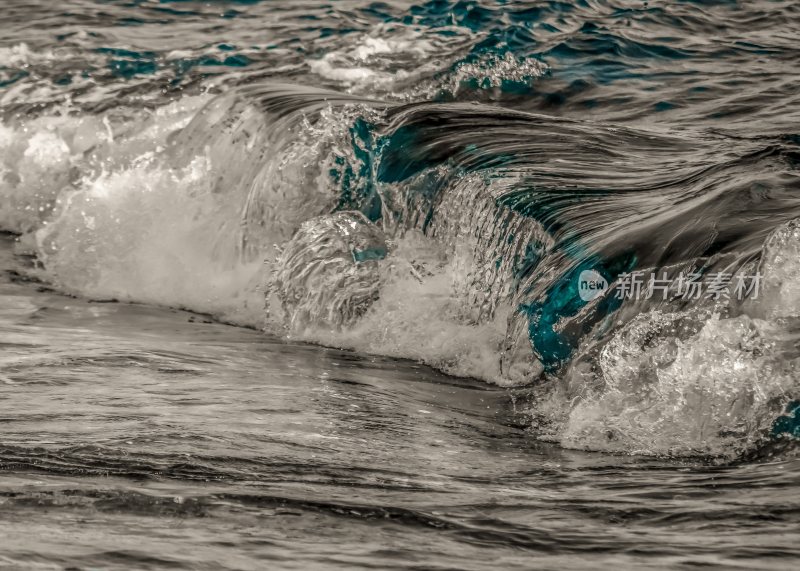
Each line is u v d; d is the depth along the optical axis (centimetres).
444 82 5028
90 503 1495
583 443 1975
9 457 1727
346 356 2716
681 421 1962
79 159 4522
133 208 3947
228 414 2059
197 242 3700
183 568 1250
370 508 1513
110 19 6494
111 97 5062
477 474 1753
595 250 2488
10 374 2331
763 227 2325
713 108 4375
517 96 4875
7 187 4503
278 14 6475
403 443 1942
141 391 2217
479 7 6006
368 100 4034
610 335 2277
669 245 2378
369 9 6438
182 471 1678
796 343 1919
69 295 3406
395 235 3209
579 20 5731
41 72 5538
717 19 5653
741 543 1386
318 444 1891
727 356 1967
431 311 2861
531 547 1376
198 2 6794
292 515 1473
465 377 2562
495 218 2883
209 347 2723
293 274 3072
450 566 1298
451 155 3253
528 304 2555
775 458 1795
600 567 1303
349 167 3484
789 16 5656
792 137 3647
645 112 4472
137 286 3500
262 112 3981
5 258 3866
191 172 4031
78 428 1916
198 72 5456
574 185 2944
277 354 2691
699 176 2872
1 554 1262
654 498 1594
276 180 3525
